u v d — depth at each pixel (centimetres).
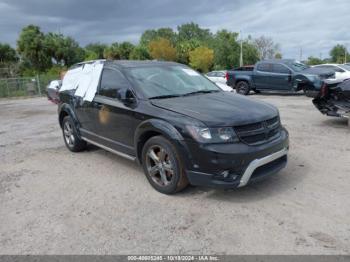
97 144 601
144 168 485
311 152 628
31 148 743
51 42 4369
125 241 351
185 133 412
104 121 556
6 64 4194
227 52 5612
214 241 344
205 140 400
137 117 479
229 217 391
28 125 1063
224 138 400
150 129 454
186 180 439
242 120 411
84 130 633
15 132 949
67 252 336
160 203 435
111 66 568
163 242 346
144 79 523
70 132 688
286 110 1155
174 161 432
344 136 743
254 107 457
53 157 662
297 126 867
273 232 355
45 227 386
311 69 1677
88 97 594
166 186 453
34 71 3997
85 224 389
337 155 604
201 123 405
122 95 490
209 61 5519
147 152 472
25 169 595
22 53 4269
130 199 450
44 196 473
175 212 409
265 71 1720
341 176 502
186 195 454
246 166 402
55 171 577
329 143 688
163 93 507
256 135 421
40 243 354
